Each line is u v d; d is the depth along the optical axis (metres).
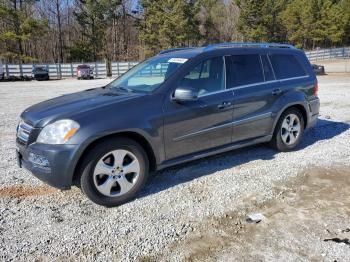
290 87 5.39
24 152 3.72
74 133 3.50
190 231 3.27
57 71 37.91
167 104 4.06
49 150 3.47
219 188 4.18
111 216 3.58
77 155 3.49
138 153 3.89
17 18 43.69
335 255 2.86
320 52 52.62
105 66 39.31
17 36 43.34
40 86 22.73
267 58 5.27
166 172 4.73
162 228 3.33
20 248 3.03
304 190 4.09
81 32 57.69
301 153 5.47
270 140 5.39
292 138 5.55
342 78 23.53
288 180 4.39
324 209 3.63
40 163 3.55
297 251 2.93
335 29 62.28
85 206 3.81
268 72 5.21
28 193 4.13
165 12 50.91
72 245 3.07
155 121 3.94
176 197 3.97
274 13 59.81
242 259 2.84
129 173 3.88
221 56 4.70
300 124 5.62
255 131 5.01
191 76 4.34
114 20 57.84
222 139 4.63
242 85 4.82
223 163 5.05
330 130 6.96
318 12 61.75
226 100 4.56
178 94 4.02
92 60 57.09
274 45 5.51
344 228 3.26
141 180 3.95
